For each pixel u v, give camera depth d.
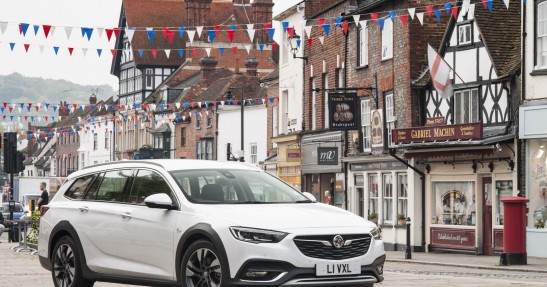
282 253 10.59
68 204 13.70
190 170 12.33
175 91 76.38
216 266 10.96
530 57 29.17
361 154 39.44
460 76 32.84
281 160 49.56
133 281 12.27
